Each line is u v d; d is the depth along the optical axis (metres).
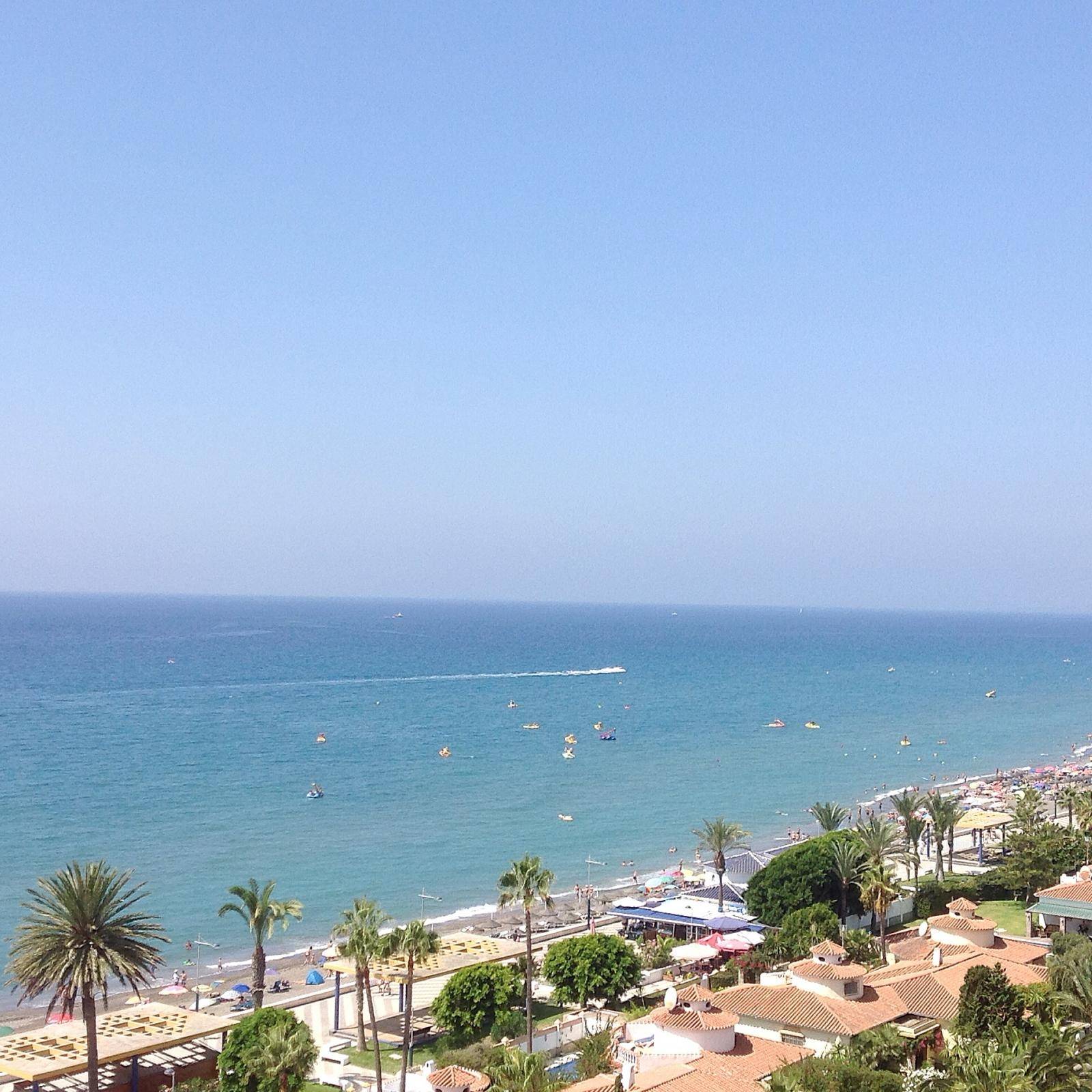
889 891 79.81
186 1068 67.94
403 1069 60.66
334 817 150.25
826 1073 49.66
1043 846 105.44
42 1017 82.06
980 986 57.00
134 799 156.25
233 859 127.00
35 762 181.62
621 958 77.94
